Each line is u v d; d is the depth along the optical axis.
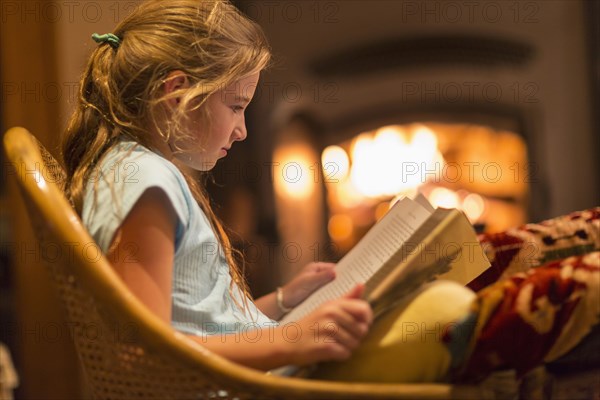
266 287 3.42
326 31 3.70
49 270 0.91
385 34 3.72
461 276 0.97
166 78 1.03
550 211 3.81
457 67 3.79
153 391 0.83
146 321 0.79
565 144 3.82
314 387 0.78
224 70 1.05
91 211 0.94
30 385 2.54
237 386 0.78
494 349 0.81
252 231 3.45
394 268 0.87
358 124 3.77
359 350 0.85
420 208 1.02
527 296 0.82
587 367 0.86
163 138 1.04
